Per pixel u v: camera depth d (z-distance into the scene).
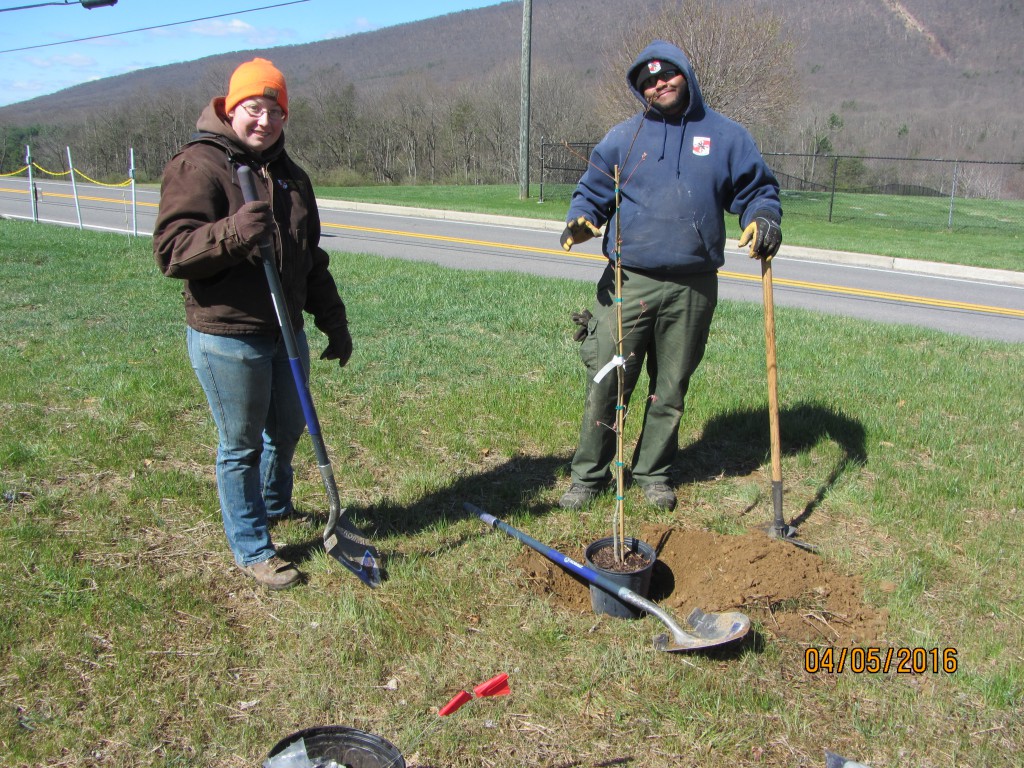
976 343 7.54
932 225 22.55
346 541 3.40
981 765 2.60
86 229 14.27
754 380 6.05
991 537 3.89
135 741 2.55
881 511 4.12
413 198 24.70
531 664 2.97
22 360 5.94
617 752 2.60
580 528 3.98
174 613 3.15
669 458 4.27
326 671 2.88
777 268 13.80
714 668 2.98
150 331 6.86
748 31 28.42
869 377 6.20
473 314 7.77
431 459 4.61
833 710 2.82
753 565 3.50
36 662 2.83
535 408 5.35
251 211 2.76
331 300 3.61
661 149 3.78
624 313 3.92
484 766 2.53
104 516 3.80
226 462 3.28
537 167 43.28
